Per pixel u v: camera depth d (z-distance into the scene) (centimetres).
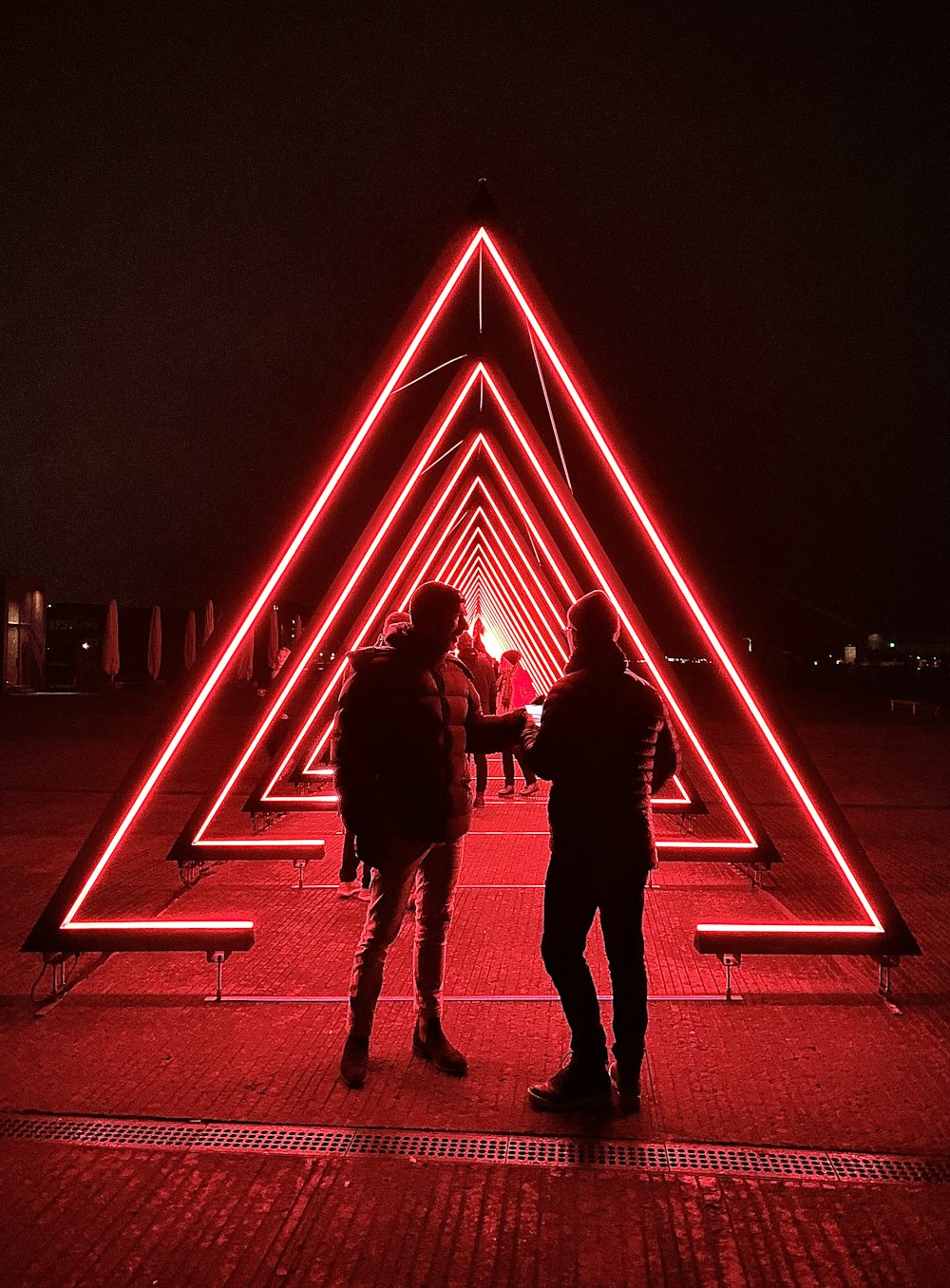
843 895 668
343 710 367
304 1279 253
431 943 384
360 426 542
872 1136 329
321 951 536
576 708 355
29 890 682
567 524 676
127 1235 271
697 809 872
